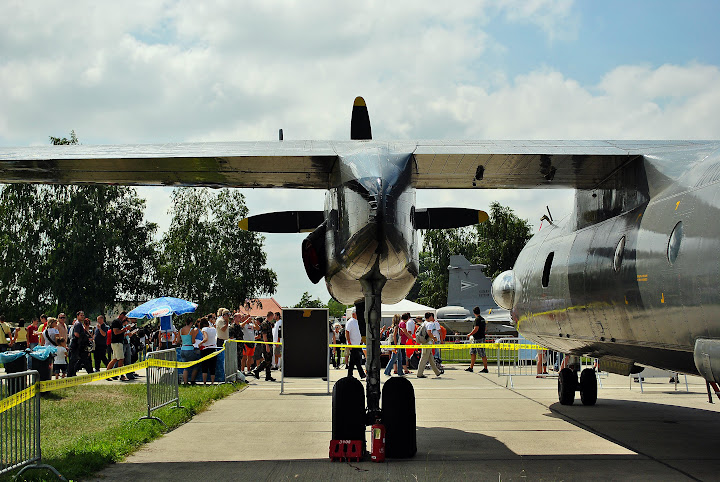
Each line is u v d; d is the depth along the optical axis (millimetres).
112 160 7012
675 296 6191
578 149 7406
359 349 16156
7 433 6230
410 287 7922
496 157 7324
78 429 9805
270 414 11102
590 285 8219
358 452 7199
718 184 5723
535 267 10695
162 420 9852
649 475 6465
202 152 6949
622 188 7859
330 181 7750
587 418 10477
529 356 21000
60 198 43875
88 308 43031
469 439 8578
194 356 16062
